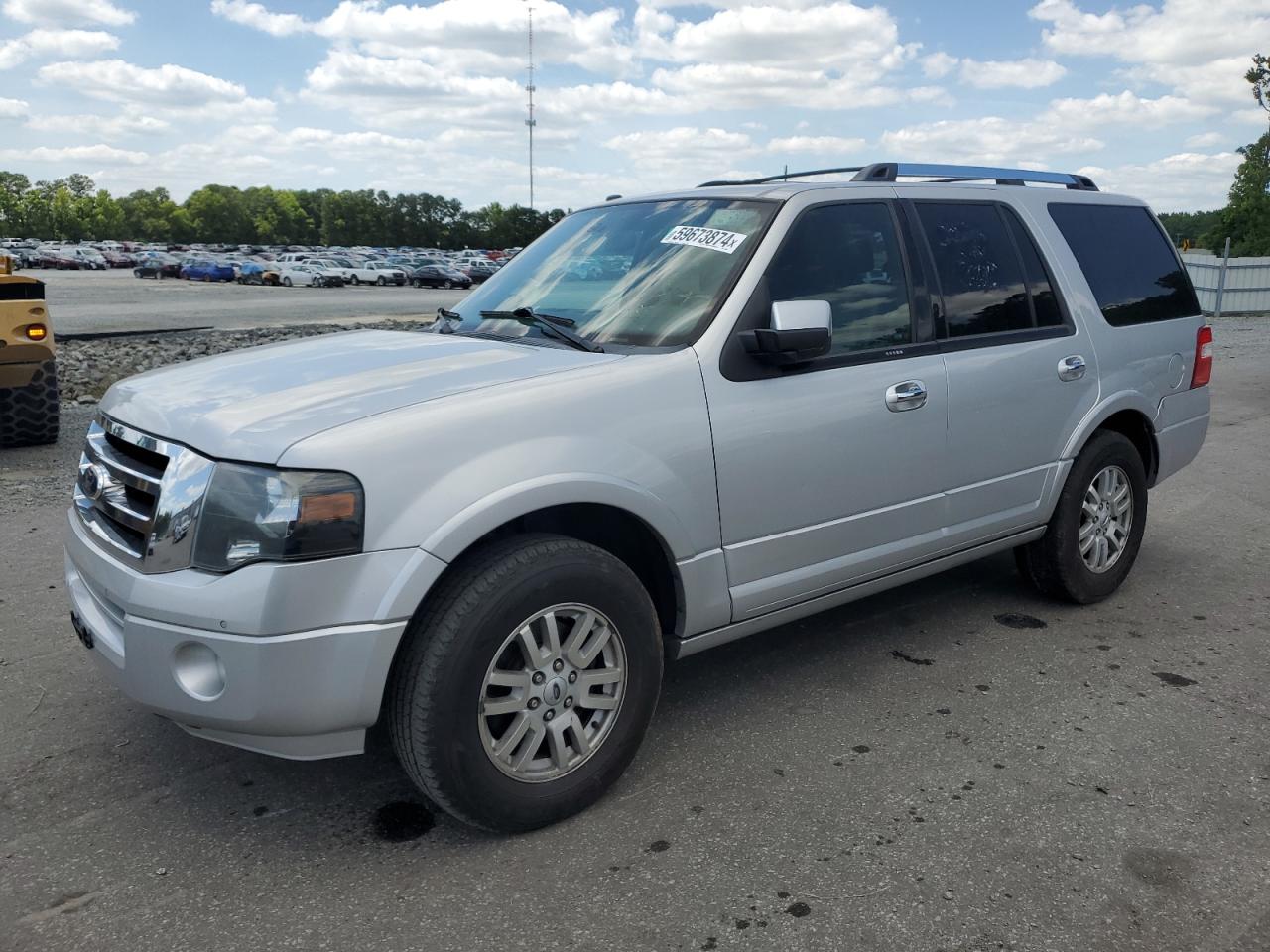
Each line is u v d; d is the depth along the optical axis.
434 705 2.71
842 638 4.52
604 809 3.11
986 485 4.19
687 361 3.25
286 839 2.97
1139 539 5.00
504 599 2.78
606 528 3.32
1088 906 2.62
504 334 3.61
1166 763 3.38
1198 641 4.47
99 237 178.38
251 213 188.38
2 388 8.13
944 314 4.01
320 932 2.54
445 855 2.88
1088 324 4.58
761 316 3.41
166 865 2.84
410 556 2.64
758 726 3.67
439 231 170.75
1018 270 4.37
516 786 2.90
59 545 5.73
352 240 167.75
